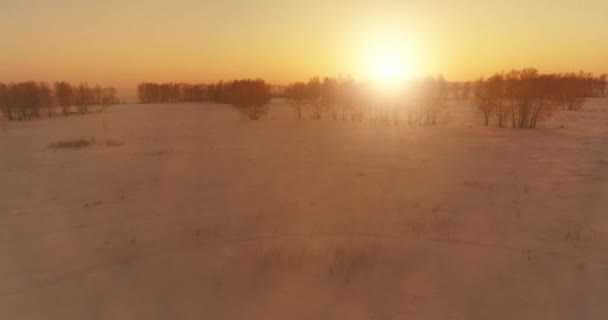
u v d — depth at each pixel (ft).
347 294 19.39
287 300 18.88
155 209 33.86
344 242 25.86
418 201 35.91
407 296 19.21
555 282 20.58
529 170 50.16
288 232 27.89
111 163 56.75
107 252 24.67
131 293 19.71
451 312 17.87
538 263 22.81
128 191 40.40
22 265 23.04
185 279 21.01
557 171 49.42
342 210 33.17
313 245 25.43
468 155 62.18
